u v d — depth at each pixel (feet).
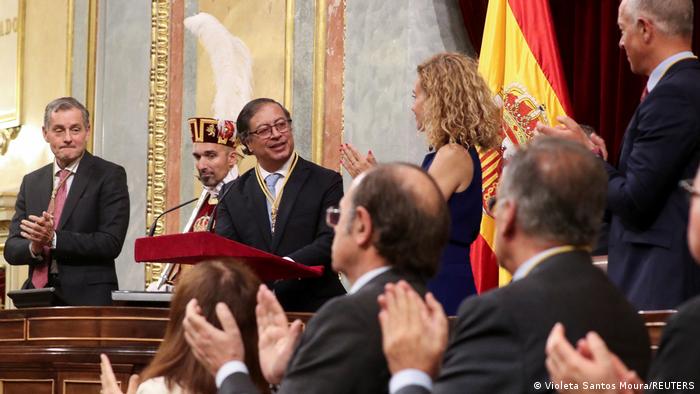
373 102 46.11
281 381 17.61
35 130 61.62
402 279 16.75
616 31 39.68
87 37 58.80
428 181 17.07
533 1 41.16
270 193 33.88
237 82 46.11
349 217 17.03
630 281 24.21
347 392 16.14
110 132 57.31
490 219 40.32
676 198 23.77
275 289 32.32
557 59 40.55
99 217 38.96
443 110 28.17
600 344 13.57
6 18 64.28
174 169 54.44
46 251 37.52
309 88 48.83
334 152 47.55
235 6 52.29
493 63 41.45
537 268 15.52
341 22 48.01
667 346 13.48
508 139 40.52
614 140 39.60
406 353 14.76
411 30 45.01
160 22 55.98
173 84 55.16
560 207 15.51
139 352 30.09
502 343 14.94
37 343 31.14
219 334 17.74
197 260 28.68
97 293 37.76
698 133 23.76
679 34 24.86
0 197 59.52
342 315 16.39
